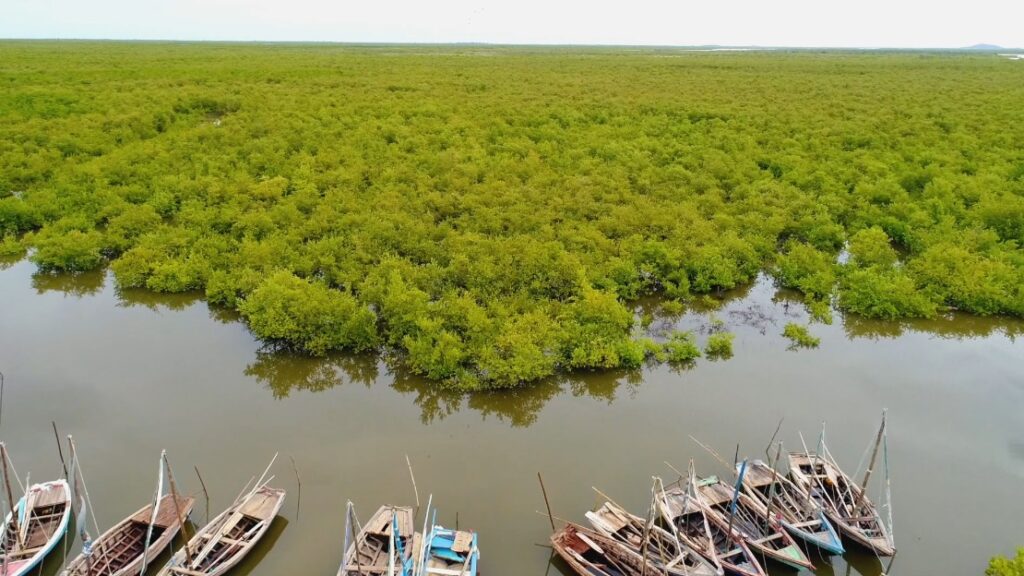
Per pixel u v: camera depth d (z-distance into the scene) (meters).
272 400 23.25
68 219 34.50
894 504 18.88
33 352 25.62
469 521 17.92
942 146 49.50
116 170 41.28
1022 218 35.31
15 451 20.05
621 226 35.38
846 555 17.05
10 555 15.73
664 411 23.06
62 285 31.19
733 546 16.59
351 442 21.11
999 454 21.08
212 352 25.98
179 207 37.75
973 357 26.84
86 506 17.58
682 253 32.56
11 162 41.03
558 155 48.12
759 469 19.55
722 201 40.38
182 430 21.39
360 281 29.73
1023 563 15.88
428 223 35.31
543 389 24.09
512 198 38.88
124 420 21.78
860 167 45.66
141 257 31.08
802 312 30.22
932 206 38.34
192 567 15.48
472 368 24.52
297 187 40.03
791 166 45.53
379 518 17.14
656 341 27.20
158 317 28.48
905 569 16.77
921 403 23.75
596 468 20.12
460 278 30.08
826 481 18.94
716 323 28.72
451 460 20.38
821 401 23.77
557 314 27.30
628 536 16.88
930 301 29.70
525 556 16.92
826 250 35.12
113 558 15.74
